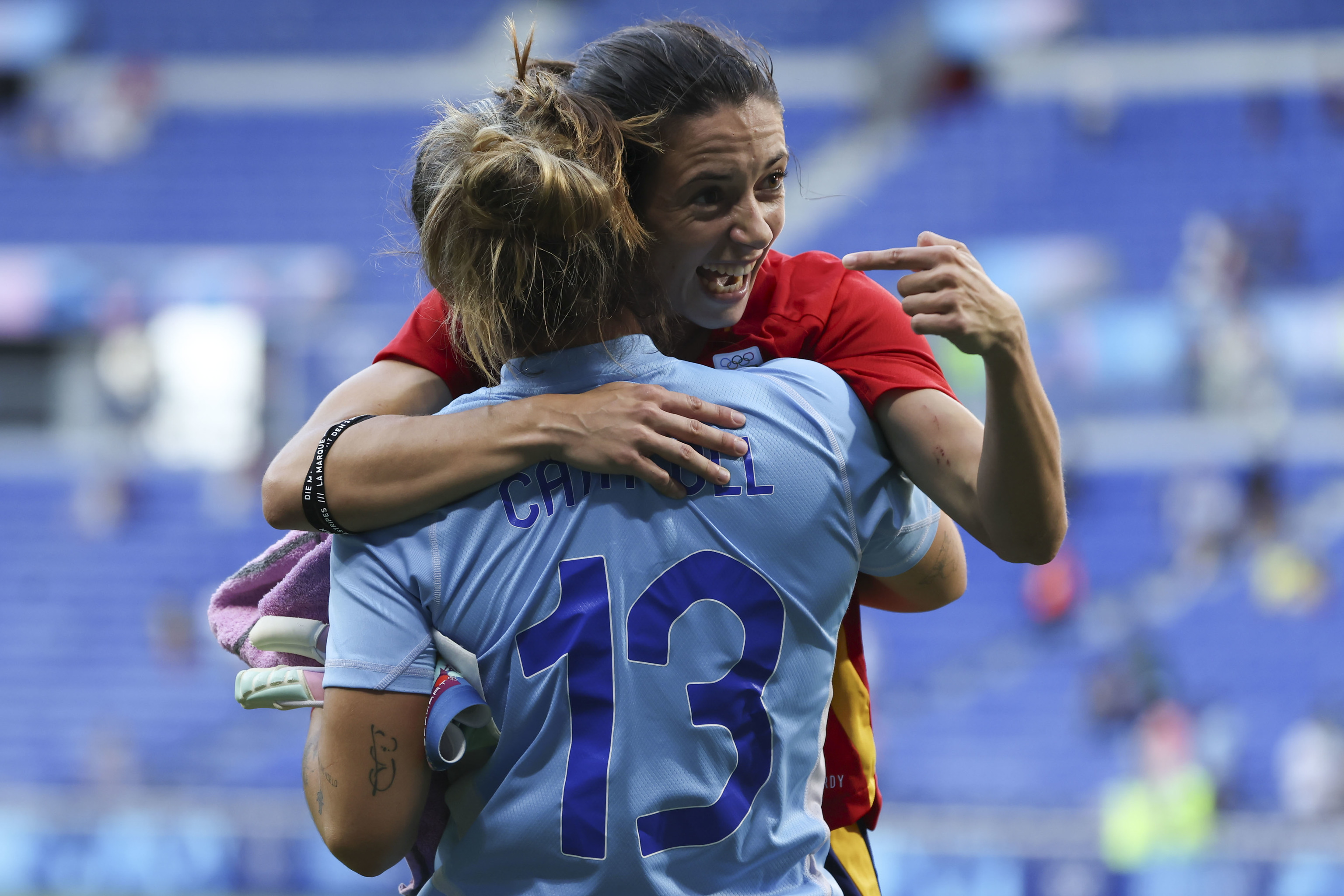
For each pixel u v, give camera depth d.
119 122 52.50
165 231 49.50
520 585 3.75
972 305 3.58
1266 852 24.42
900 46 53.06
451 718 3.67
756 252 4.04
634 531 3.74
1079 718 30.89
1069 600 33.41
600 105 3.89
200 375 45.62
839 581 3.86
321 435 4.07
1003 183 46.44
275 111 53.72
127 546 41.03
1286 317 37.28
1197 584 33.56
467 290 3.84
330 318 44.78
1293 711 30.02
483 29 55.56
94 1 57.00
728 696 3.72
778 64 53.78
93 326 46.19
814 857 4.00
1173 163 45.28
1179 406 37.00
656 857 3.71
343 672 3.80
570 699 3.72
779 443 3.80
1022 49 51.22
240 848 29.42
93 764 34.16
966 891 25.16
